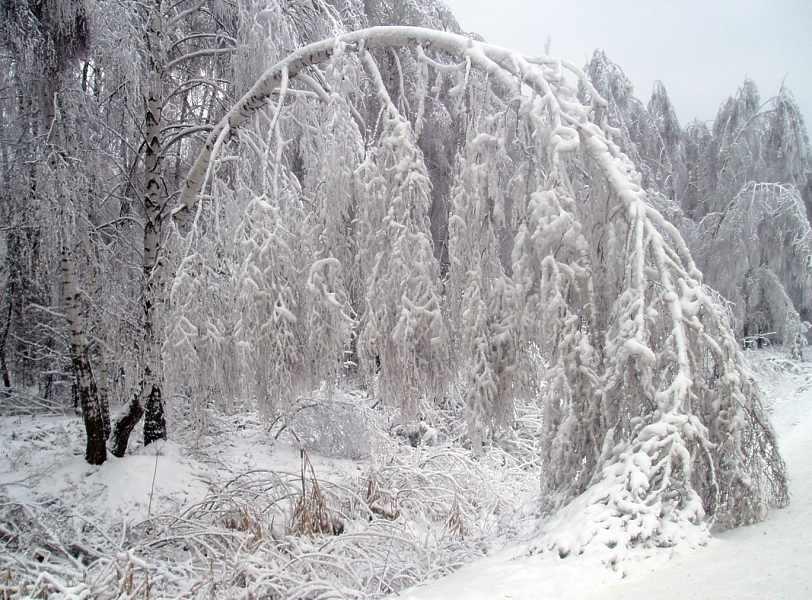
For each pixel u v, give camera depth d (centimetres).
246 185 732
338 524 629
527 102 517
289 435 990
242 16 778
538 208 476
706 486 407
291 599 416
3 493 657
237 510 631
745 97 1886
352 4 1059
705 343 433
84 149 763
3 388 1153
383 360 534
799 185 1791
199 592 447
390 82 1046
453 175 578
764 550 324
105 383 808
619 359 439
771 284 1547
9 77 765
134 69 738
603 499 375
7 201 790
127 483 707
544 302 470
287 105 796
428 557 521
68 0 727
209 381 623
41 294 978
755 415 434
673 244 503
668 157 1866
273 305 554
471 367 506
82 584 431
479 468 809
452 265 531
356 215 569
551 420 478
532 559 364
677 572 305
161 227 845
